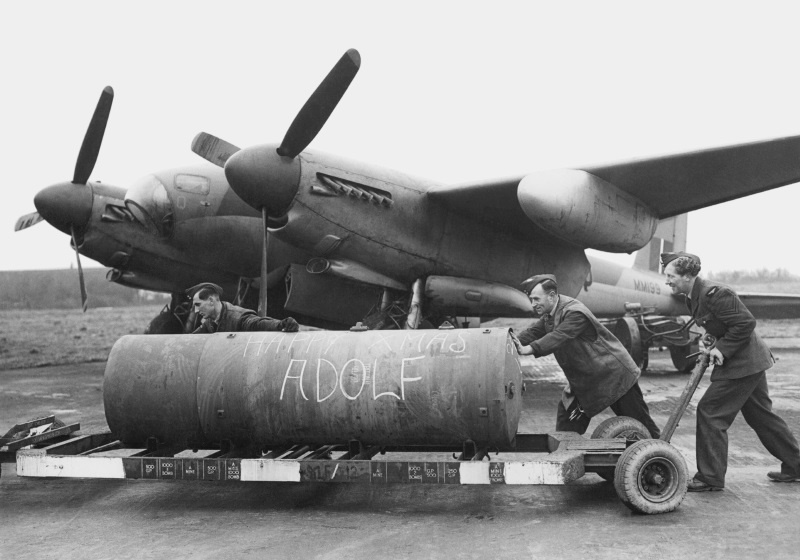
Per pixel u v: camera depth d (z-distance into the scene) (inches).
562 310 186.4
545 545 144.3
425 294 386.9
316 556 141.8
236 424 181.9
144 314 1477.6
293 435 180.9
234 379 180.7
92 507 182.5
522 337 195.5
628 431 186.2
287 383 177.5
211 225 428.1
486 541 148.1
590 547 142.2
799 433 268.8
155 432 189.3
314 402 175.5
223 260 438.9
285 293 435.2
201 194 427.2
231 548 148.0
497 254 407.2
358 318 394.3
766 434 188.5
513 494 185.3
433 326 430.9
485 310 406.9
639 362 490.6
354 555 141.7
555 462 156.1
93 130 442.6
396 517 167.6
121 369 189.8
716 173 339.9
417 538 151.4
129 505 183.8
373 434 175.3
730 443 254.2
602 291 552.4
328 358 178.1
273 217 351.9
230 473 167.6
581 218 331.6
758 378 179.2
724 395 178.7
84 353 821.9
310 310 378.9
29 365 681.6
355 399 172.9
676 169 336.2
